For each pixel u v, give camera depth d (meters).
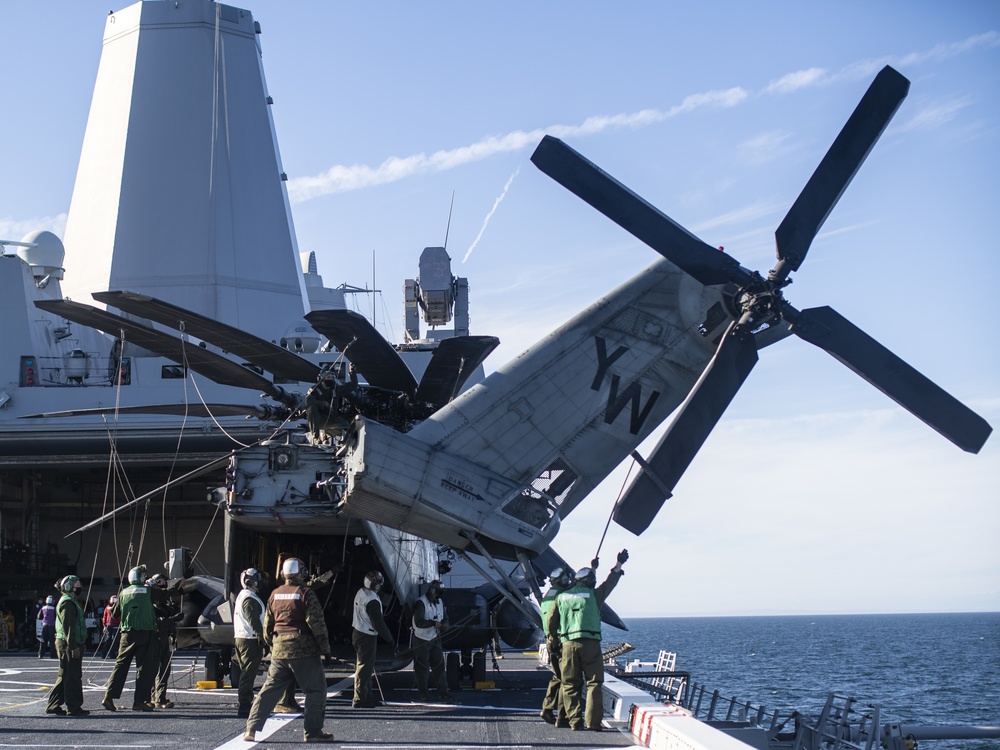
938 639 175.25
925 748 39.16
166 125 38.62
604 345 15.41
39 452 34.12
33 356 34.88
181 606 16.80
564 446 15.04
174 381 34.38
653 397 15.44
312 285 50.47
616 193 13.61
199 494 41.22
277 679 10.62
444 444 14.44
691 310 15.32
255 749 10.10
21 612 36.59
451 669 17.41
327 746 10.31
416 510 13.93
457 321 37.19
